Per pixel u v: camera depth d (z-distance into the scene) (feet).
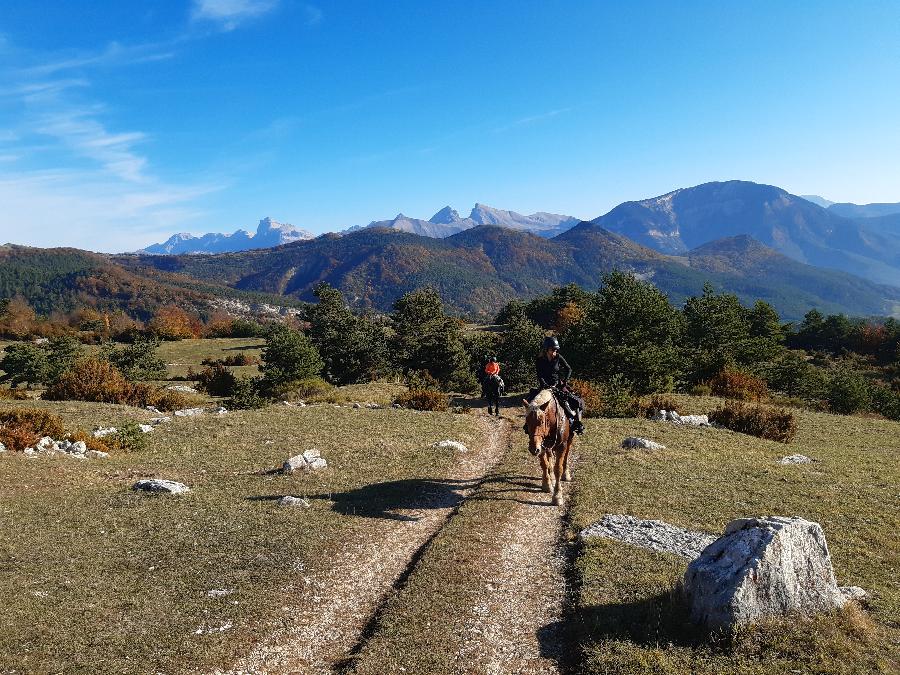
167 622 28.99
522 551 37.91
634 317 142.20
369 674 24.90
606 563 34.42
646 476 54.54
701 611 26.21
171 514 44.75
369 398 129.08
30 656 25.52
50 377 183.73
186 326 409.08
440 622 29.12
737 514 44.78
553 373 48.11
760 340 201.87
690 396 125.49
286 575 34.65
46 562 35.37
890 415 150.10
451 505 49.03
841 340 339.57
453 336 220.02
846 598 27.89
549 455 48.42
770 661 23.57
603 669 24.38
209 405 126.62
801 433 93.35
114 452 65.31
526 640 27.81
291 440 72.59
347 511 46.34
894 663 23.49
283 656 26.94
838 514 45.42
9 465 54.60
